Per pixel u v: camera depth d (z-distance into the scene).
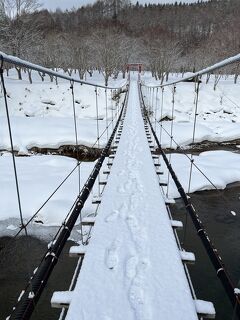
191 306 2.29
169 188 7.82
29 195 7.32
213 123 18.67
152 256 2.92
